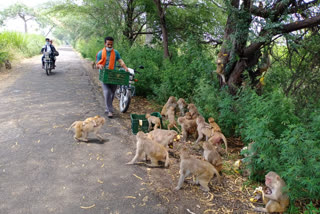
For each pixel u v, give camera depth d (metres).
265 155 4.44
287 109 5.44
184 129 6.59
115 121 7.69
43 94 10.27
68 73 15.77
